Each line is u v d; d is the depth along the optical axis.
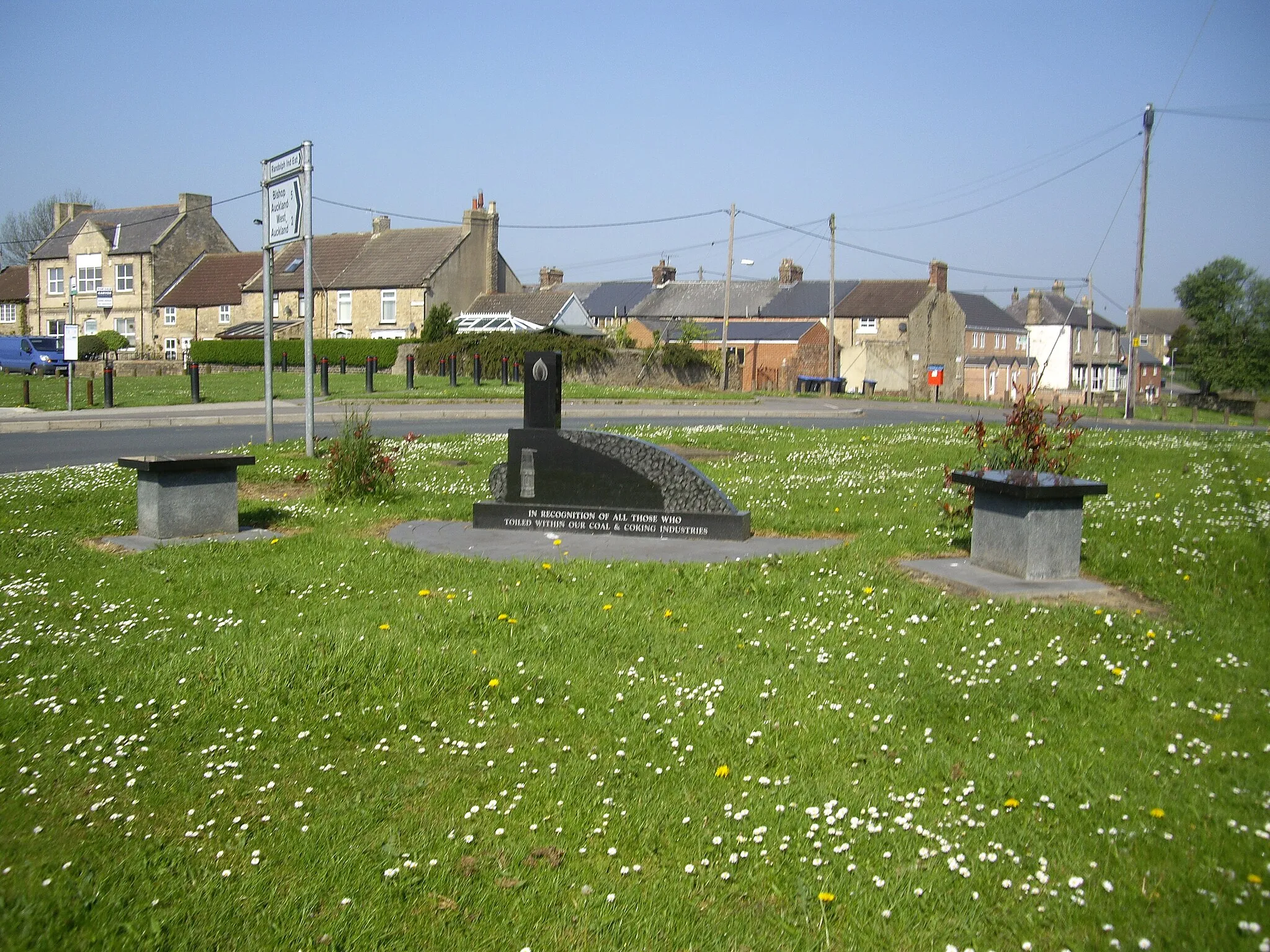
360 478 13.62
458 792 5.36
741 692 6.50
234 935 4.17
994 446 11.96
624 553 10.27
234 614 8.20
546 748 5.84
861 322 67.88
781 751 5.72
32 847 4.83
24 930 4.14
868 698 6.37
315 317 60.75
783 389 59.38
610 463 11.27
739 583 8.92
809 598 8.45
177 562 9.86
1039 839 4.73
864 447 19.92
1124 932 4.00
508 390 35.03
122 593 8.80
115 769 5.59
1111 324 88.50
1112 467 16.84
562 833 4.94
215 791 5.36
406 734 6.02
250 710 6.27
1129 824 4.80
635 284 78.81
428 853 4.75
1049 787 5.19
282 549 10.49
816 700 6.38
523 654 7.16
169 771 5.58
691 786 5.37
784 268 72.88
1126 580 8.87
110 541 10.95
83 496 13.51
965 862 4.58
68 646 7.45
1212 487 14.11
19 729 6.03
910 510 12.52
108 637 7.67
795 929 4.17
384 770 5.59
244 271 65.38
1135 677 6.66
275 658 6.91
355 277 60.09
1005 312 80.19
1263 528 10.55
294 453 17.84
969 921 4.16
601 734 5.99
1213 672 6.73
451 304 59.94
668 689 6.57
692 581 8.99
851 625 7.77
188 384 37.66
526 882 4.52
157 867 4.66
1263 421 38.00
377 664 6.83
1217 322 59.16
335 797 5.31
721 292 73.81
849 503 13.14
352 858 4.70
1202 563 9.23
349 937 4.13
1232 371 59.22
